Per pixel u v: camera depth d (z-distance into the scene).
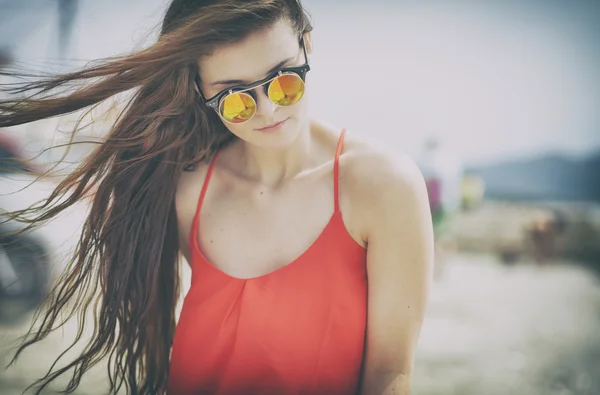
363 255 1.54
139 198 1.72
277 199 1.60
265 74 1.43
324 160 1.60
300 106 1.47
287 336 1.51
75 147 1.78
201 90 1.56
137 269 1.75
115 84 1.59
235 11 1.39
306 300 1.50
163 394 1.85
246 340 1.52
